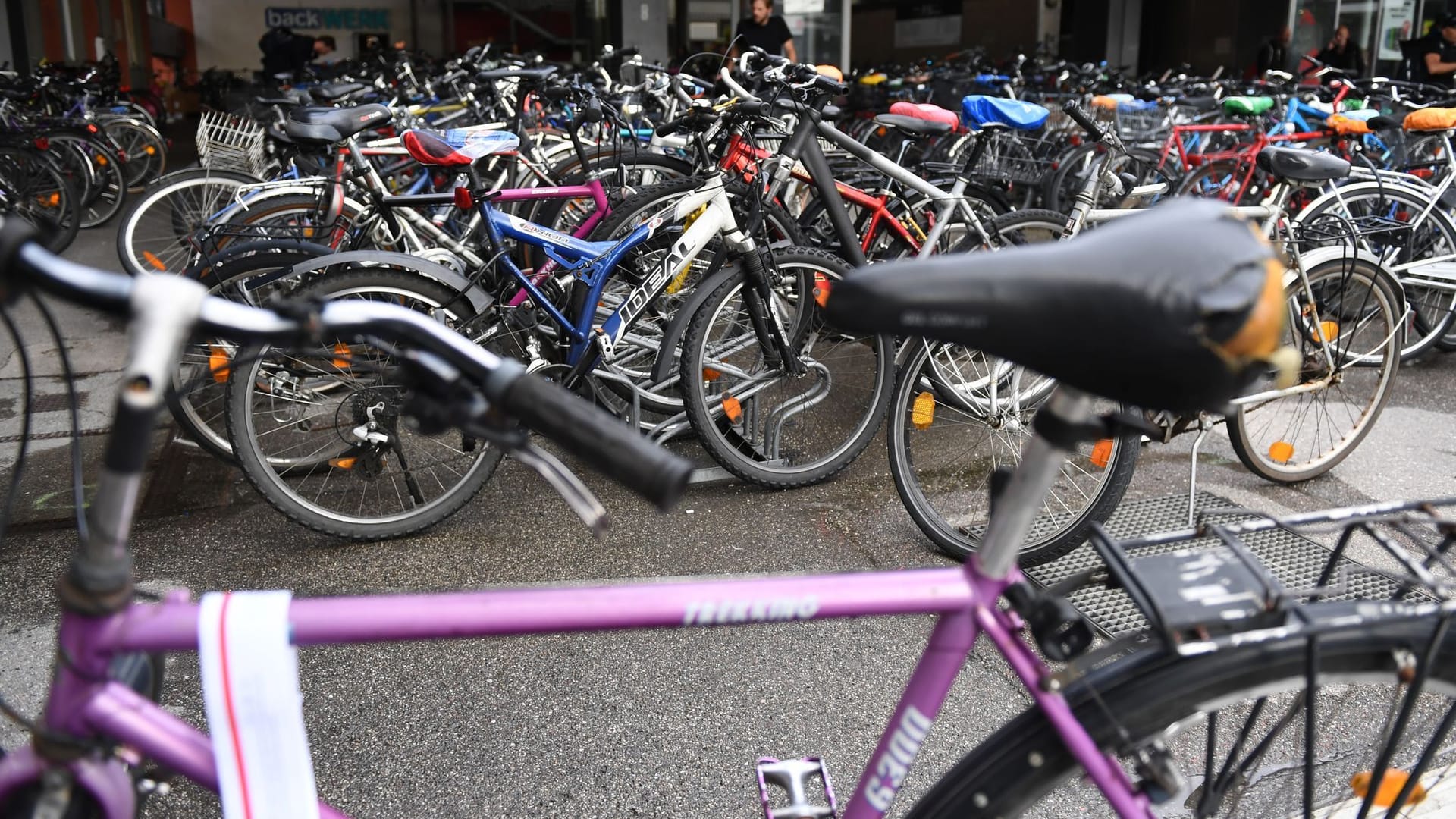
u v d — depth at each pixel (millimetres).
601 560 2988
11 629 2568
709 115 4000
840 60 12664
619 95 5965
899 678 2424
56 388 4203
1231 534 1189
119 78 10820
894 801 2053
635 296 3238
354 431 2914
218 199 4867
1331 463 3514
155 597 1133
